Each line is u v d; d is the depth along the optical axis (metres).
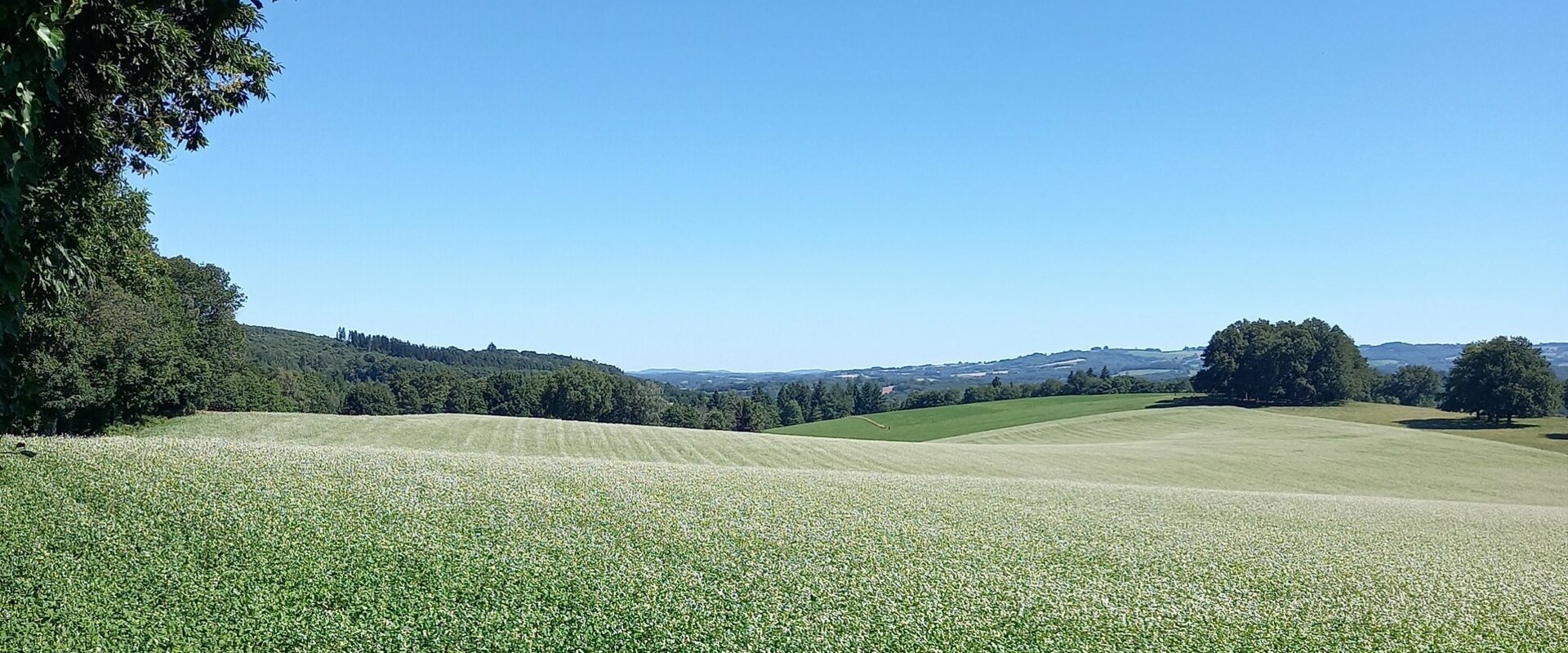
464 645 12.09
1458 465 66.81
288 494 20.20
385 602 13.46
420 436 65.19
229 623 12.14
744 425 169.25
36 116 7.93
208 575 14.06
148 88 15.05
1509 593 19.81
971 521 24.89
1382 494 54.19
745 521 22.17
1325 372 132.25
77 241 11.10
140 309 58.56
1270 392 135.12
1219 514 30.41
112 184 20.61
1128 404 136.25
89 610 12.19
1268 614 16.70
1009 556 20.47
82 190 13.20
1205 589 18.39
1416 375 180.25
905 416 141.00
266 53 18.11
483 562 16.02
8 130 7.73
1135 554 21.69
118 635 11.44
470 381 148.88
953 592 16.70
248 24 16.50
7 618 11.67
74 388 50.94
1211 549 22.98
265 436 63.56
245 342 86.44
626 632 13.13
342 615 12.76
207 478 21.14
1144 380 189.75
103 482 19.58
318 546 16.08
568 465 30.94
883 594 16.19
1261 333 140.62
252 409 93.75
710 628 13.58
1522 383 99.69
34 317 33.00
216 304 81.94
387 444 60.94
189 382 67.69
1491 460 69.38
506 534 18.44
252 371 94.38
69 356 50.56
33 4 7.28
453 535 17.83
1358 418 116.31
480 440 63.91
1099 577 18.92
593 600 14.48
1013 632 14.54
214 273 84.62
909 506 26.94
